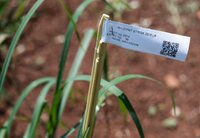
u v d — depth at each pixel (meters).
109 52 1.22
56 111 0.72
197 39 1.21
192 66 1.16
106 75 0.78
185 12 1.28
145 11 1.30
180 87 1.12
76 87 1.14
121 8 1.30
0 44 1.07
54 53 1.24
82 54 0.78
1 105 1.11
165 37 0.52
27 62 1.22
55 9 1.35
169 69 1.16
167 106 1.08
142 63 1.18
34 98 1.13
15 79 1.17
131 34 0.52
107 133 1.03
